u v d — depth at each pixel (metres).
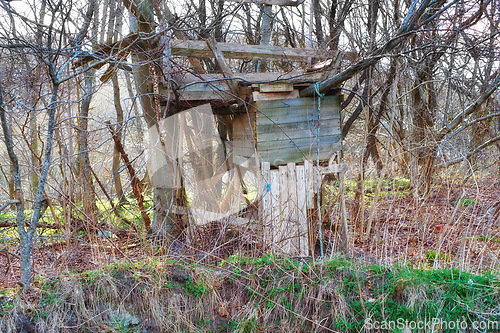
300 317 4.72
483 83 9.18
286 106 5.82
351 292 4.91
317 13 7.86
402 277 4.94
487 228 6.41
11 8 4.33
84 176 6.14
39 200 4.62
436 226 6.36
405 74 8.31
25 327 4.39
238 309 4.83
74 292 4.74
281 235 5.48
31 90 5.32
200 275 5.04
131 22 5.81
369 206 7.98
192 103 6.09
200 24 6.91
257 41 8.84
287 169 5.77
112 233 6.26
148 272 5.08
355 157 8.52
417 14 4.67
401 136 9.82
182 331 4.70
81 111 6.42
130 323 4.69
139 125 7.84
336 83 5.30
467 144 9.71
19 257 4.77
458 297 4.74
